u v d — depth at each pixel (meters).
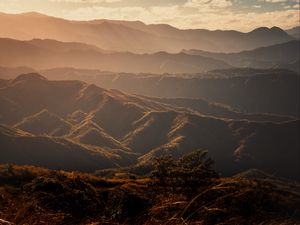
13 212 3.89
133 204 4.13
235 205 3.59
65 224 4.06
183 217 3.52
